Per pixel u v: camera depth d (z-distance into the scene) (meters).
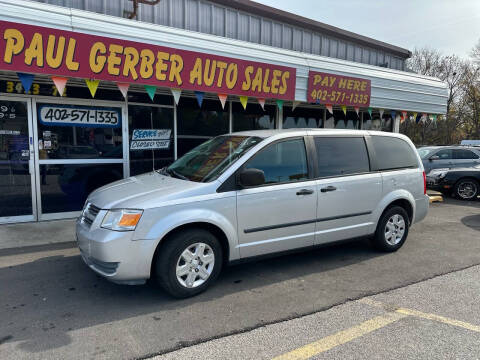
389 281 4.16
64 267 4.41
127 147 7.05
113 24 5.38
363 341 2.91
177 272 3.54
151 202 3.44
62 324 3.11
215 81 6.43
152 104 7.27
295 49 9.90
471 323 3.22
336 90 8.23
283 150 4.24
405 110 9.82
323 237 4.48
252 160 4.00
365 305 3.55
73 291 3.77
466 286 4.04
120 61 5.42
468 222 7.32
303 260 4.88
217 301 3.60
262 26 9.20
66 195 6.61
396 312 3.41
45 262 4.57
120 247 3.32
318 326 3.14
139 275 3.41
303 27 9.92
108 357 2.65
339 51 10.89
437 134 33.69
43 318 3.21
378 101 9.13
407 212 5.41
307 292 3.84
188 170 4.31
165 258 3.47
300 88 7.66
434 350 2.79
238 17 8.77
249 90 6.92
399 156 5.27
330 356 2.70
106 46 5.27
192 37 6.19
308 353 2.74
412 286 4.03
